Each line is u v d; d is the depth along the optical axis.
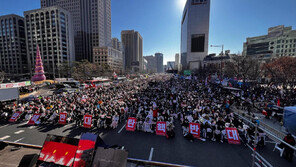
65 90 35.00
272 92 27.66
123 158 5.86
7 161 7.52
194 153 9.08
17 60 105.62
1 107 17.77
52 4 135.00
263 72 42.38
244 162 8.16
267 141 10.48
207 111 14.90
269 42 89.50
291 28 81.81
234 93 24.33
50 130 12.58
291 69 29.36
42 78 46.69
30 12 94.06
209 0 114.94
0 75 57.88
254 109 18.12
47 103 20.09
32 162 6.00
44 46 93.69
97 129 12.84
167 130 11.27
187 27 121.56
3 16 102.19
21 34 107.25
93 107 17.00
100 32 133.00
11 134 11.73
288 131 11.11
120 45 179.50
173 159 8.41
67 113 15.27
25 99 21.72
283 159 8.33
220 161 8.26
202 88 34.53
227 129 10.66
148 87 38.88
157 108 15.62
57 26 91.81
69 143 6.35
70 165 6.02
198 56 119.62
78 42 134.25
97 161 5.83
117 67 141.00
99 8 130.62
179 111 16.36
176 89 35.75
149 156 8.70
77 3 129.88
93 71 66.31
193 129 11.43
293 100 19.33
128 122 12.79
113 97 24.56
